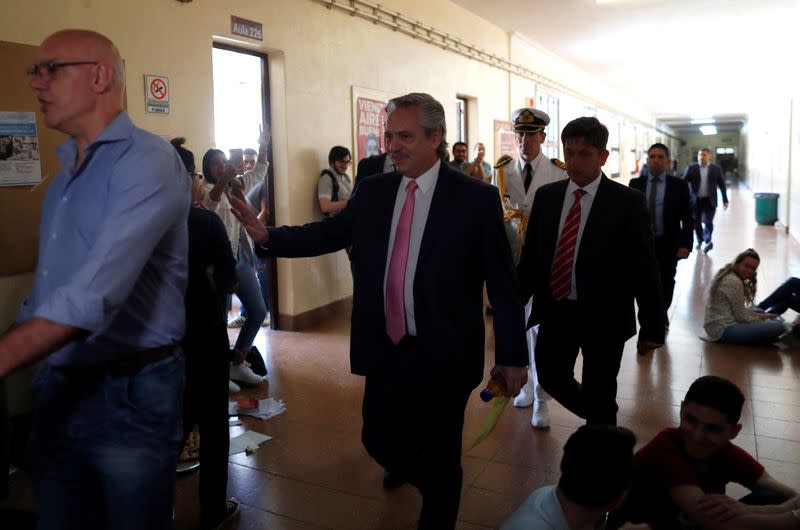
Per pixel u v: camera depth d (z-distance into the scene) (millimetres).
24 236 3309
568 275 2678
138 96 4102
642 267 2578
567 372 2805
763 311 5609
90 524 1582
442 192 2012
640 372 4453
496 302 2031
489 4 8508
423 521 2027
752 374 4359
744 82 16344
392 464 2096
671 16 9266
